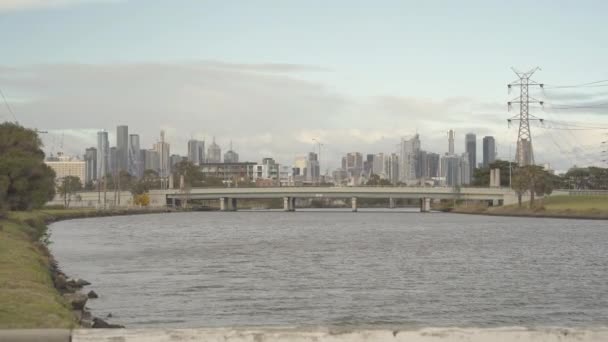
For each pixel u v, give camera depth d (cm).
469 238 11219
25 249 5175
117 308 4088
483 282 5459
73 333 1280
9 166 10250
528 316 3938
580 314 4012
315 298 4525
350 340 1258
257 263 6994
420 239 11006
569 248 9162
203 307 4147
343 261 7206
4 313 2252
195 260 7325
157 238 11281
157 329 1292
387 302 4369
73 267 6550
